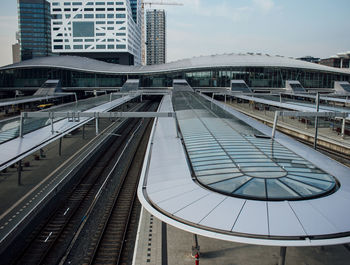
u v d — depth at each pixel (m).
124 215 21.03
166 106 55.06
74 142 41.53
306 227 11.26
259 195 13.73
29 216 18.50
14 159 22.56
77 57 119.31
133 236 18.27
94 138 44.41
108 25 141.00
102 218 20.56
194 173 16.95
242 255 15.02
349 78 104.31
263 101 69.06
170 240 16.56
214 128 30.41
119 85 108.56
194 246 15.45
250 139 25.16
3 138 29.38
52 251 16.72
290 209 12.48
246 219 11.81
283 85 103.00
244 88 95.81
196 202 13.34
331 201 13.31
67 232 18.77
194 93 88.06
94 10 140.50
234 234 10.96
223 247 15.79
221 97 108.06
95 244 17.36
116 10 140.12
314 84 103.62
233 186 14.74
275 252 15.26
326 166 18.36
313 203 13.06
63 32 141.75
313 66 103.38
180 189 14.78
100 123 60.00
